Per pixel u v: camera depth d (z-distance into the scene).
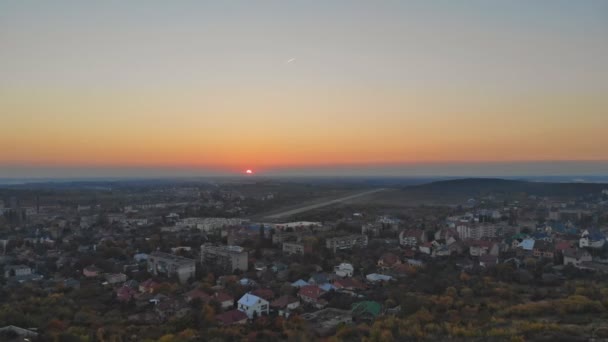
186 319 119.25
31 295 150.50
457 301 130.38
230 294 151.25
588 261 190.38
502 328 100.44
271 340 106.44
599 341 88.25
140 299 148.25
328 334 110.62
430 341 94.81
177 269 179.50
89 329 113.31
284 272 187.62
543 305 119.69
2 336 102.31
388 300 137.00
